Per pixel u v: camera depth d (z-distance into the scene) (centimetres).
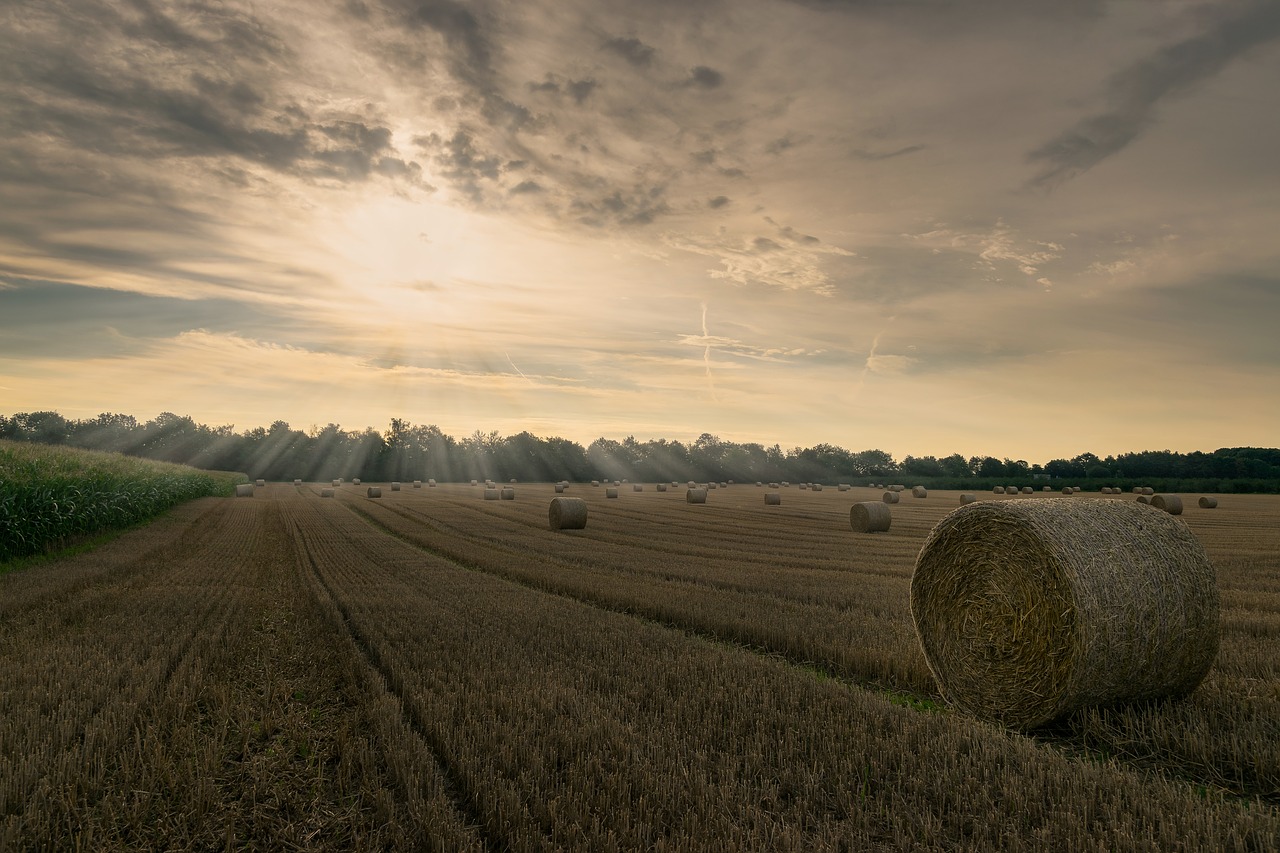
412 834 450
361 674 783
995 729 657
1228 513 4047
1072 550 692
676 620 1130
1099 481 8556
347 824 475
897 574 1619
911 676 848
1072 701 680
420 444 11106
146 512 2889
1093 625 667
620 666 813
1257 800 499
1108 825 448
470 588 1392
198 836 453
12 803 467
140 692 679
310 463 10506
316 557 1886
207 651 870
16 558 1720
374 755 565
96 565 1605
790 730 598
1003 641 738
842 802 485
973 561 774
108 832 451
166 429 10850
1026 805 474
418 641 941
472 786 495
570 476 11238
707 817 452
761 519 3469
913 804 485
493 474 10956
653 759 546
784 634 980
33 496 1805
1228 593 1335
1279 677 781
